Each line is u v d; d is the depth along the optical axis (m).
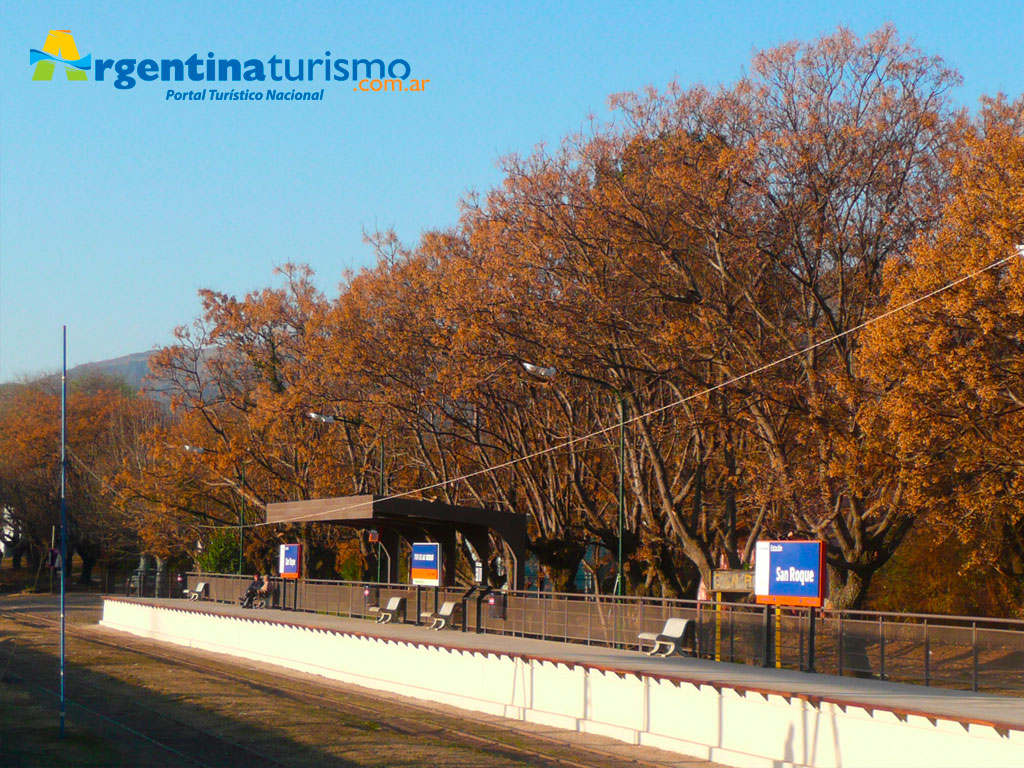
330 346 47.28
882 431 27.50
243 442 58.62
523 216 35.72
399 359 43.84
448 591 34.28
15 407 97.31
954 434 25.66
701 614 25.19
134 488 65.19
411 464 52.38
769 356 31.53
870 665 20.86
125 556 88.88
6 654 38.00
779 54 32.38
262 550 65.62
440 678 27.33
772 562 22.38
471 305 36.47
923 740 15.32
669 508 34.88
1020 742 13.95
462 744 20.44
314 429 59.03
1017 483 25.78
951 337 25.41
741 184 31.95
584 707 22.34
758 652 23.41
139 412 84.00
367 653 30.84
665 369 33.03
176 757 18.78
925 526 36.59
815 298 31.14
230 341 61.28
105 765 17.83
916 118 31.14
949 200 28.58
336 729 21.64
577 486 40.75
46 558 92.88
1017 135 30.28
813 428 29.36
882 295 28.16
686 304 33.94
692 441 38.94
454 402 44.00
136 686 28.91
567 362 34.81
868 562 30.59
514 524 32.91
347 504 32.81
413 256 46.72
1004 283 24.14
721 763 18.56
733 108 32.94
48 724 21.81
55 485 90.25
